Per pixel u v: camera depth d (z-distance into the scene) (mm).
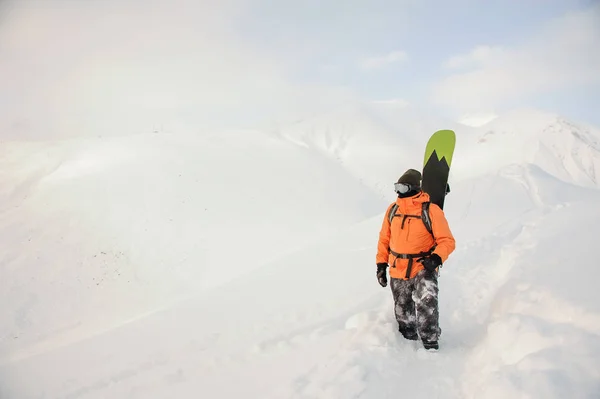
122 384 3803
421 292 3436
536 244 5371
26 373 4734
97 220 22219
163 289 17562
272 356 3857
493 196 13766
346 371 3045
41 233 20703
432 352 3385
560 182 15781
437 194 4438
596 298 2871
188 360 4160
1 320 14539
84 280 17578
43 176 28312
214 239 21766
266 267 9750
